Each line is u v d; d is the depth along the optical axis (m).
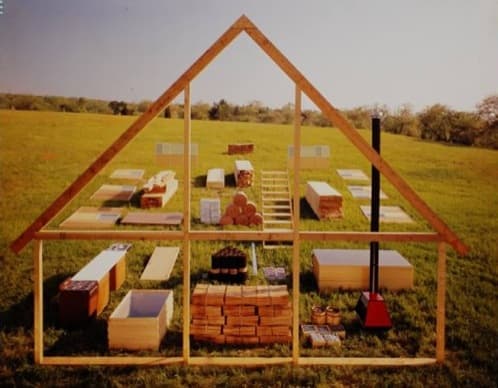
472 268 12.94
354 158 27.89
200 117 40.19
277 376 7.30
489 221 17.59
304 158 9.95
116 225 16.14
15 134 28.61
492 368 7.66
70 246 14.19
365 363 7.70
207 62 7.33
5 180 21.95
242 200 16.12
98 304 9.42
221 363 7.67
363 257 11.51
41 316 7.63
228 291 8.58
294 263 7.65
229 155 27.58
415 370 7.56
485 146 29.45
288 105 40.09
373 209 8.88
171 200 19.67
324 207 17.02
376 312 8.95
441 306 7.74
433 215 7.59
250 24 7.30
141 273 11.98
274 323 8.34
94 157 25.89
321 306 9.88
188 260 7.62
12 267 12.46
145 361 7.68
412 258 13.56
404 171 24.73
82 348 8.17
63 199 7.42
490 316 9.73
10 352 7.99
